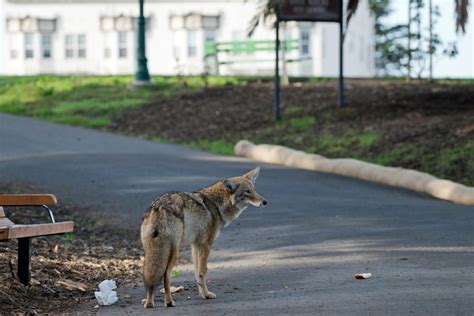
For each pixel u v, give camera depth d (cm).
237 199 1074
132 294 1080
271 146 2341
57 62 5600
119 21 5484
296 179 2030
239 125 2772
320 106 2839
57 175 2020
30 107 3309
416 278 1090
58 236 1445
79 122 2986
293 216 1620
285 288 1075
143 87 3534
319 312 930
